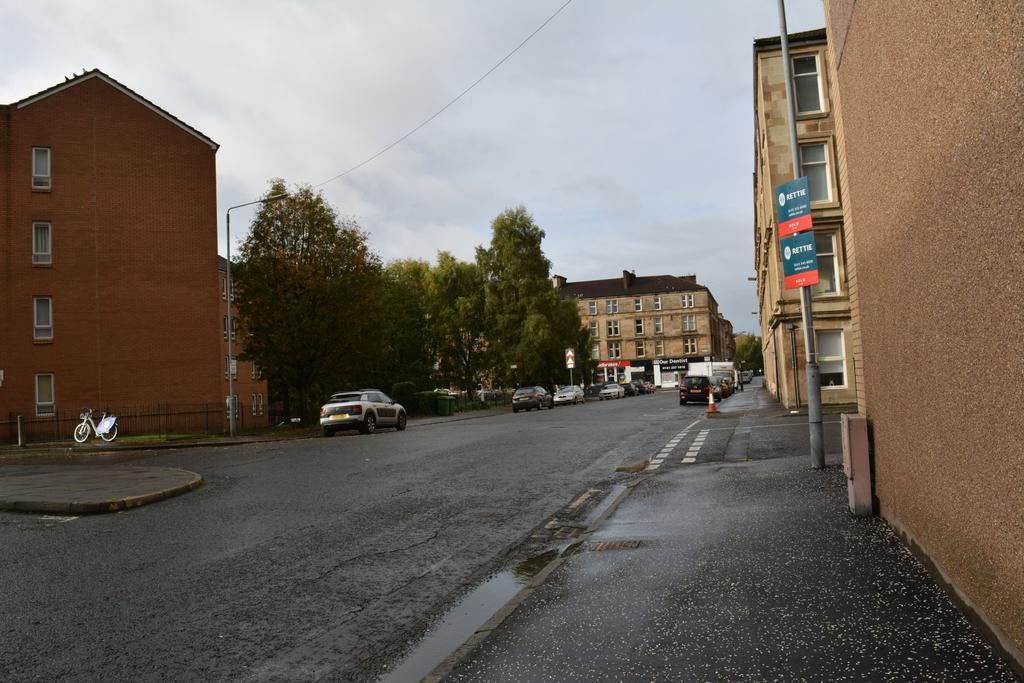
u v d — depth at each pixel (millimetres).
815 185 27453
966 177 3361
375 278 32250
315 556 7055
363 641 4703
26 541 8289
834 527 6461
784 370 27500
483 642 4258
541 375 57250
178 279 34625
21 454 24031
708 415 26125
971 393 3541
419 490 10961
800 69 27797
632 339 100812
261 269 30469
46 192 32719
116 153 34000
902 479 5504
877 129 5289
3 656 4551
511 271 55531
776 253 27703
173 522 9156
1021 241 2754
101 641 4785
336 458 16406
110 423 27906
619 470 12727
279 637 4805
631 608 4727
